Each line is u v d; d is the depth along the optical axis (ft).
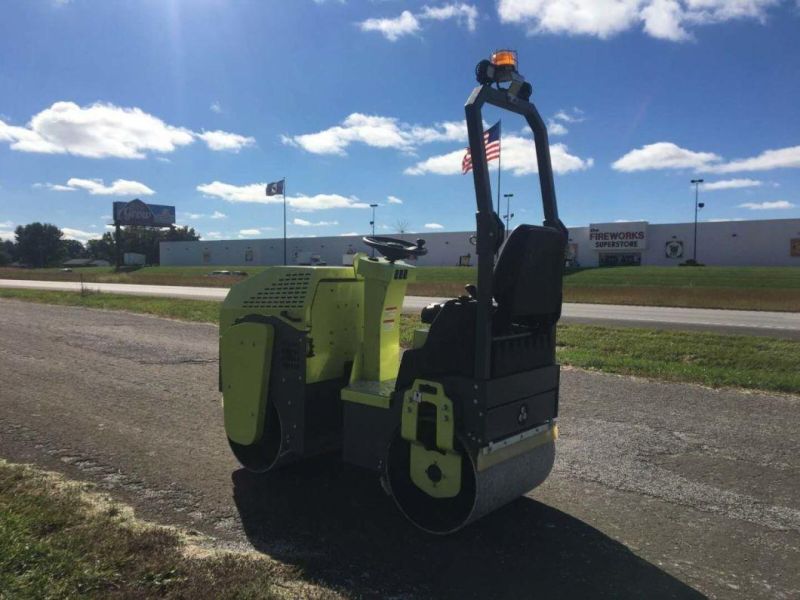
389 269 13.96
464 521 12.01
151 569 10.30
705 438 19.44
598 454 17.83
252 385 14.65
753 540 12.75
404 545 12.17
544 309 12.32
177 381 26.76
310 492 14.73
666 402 24.07
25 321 48.60
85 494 14.11
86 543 11.03
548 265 12.17
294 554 11.64
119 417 20.88
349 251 223.51
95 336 40.45
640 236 213.87
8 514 11.98
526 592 10.58
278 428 15.29
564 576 11.15
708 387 26.76
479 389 11.36
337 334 14.53
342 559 11.51
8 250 458.91
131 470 15.90
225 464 16.53
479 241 11.10
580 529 13.07
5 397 23.27
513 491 12.66
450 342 11.83
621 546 12.36
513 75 11.53
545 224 12.80
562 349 37.63
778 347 37.60
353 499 14.37
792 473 16.51
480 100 11.17
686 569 11.52
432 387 11.88
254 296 14.88
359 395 13.30
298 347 13.93
